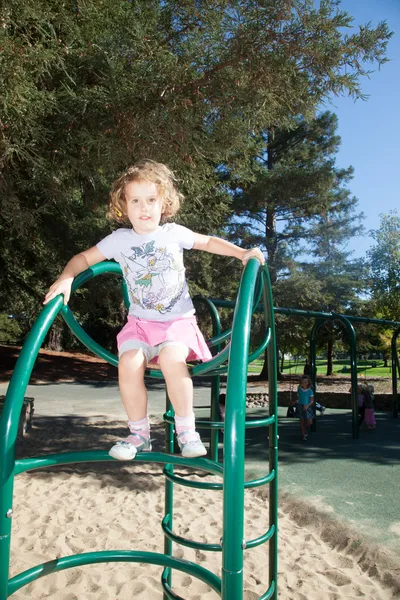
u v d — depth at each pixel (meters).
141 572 3.56
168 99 5.92
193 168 6.62
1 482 1.39
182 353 1.90
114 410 11.79
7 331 32.09
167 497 2.88
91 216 13.63
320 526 4.51
